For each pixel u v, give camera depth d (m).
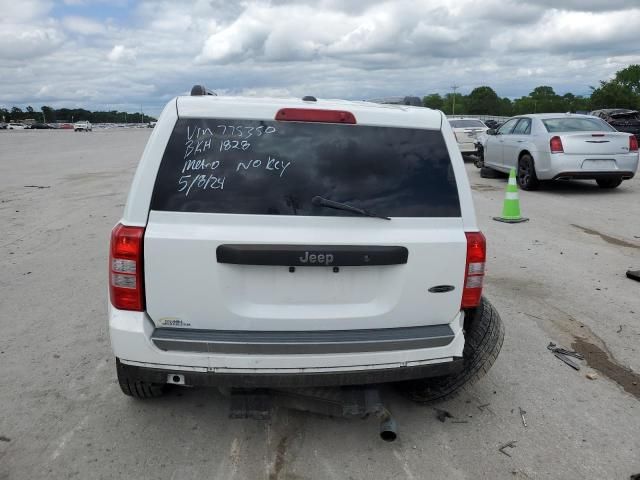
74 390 3.86
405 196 2.99
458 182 3.08
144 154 2.87
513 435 3.41
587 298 5.73
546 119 12.77
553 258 7.21
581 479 3.02
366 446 3.29
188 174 2.85
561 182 14.34
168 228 2.80
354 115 2.99
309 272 2.89
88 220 9.62
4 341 4.63
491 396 3.86
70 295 5.76
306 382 2.88
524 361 4.37
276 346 2.81
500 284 6.18
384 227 2.93
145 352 2.83
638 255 7.34
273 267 2.86
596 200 11.52
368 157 2.99
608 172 11.89
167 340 2.80
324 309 2.94
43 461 3.11
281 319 2.89
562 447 3.30
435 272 3.00
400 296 2.98
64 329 4.89
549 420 3.58
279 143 2.93
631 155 11.94
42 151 29.17
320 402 3.31
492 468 3.10
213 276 2.81
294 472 3.04
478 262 3.07
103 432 3.38
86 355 4.38
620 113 25.42
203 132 2.90
